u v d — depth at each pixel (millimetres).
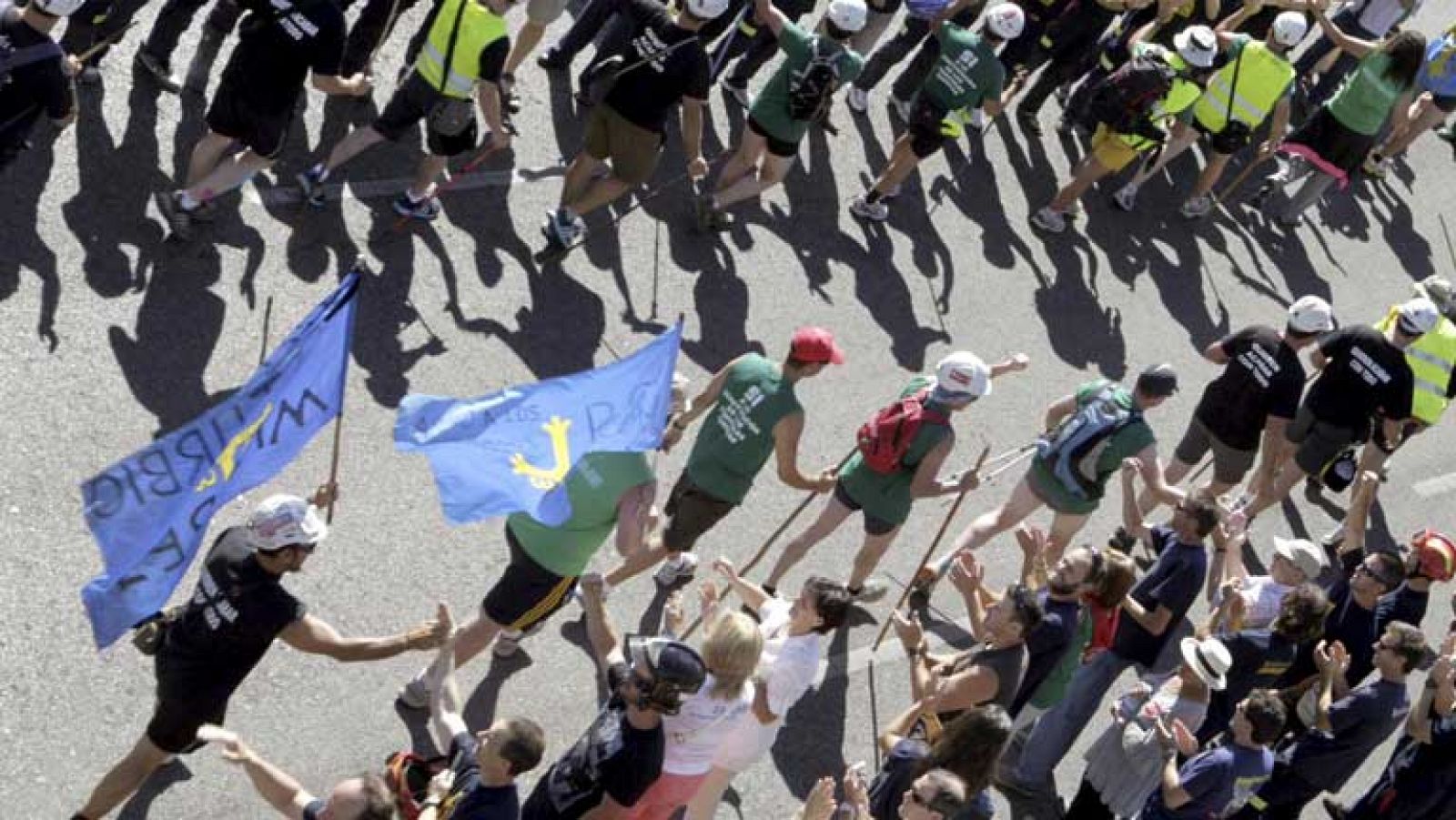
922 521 12609
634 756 8117
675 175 13938
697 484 10492
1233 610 10875
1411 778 11023
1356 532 12836
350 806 7082
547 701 10383
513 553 9477
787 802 10492
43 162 11578
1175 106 15172
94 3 11828
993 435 13578
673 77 12133
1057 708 10773
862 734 11070
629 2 12281
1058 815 11039
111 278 11203
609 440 9250
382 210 12469
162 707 8352
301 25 10820
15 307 10812
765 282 13633
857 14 12742
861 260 14305
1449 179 19250
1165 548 11477
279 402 8547
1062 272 15375
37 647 9414
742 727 9258
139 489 8148
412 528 10820
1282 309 16406
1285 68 15664
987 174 15789
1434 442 15656
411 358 11703
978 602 10281
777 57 15312
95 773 9094
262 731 9555
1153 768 10188
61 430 10367
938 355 13938
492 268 12539
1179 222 16656
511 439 9164
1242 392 12680
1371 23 18078
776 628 9758
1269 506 13562
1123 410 11500
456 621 10445
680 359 12711
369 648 8406
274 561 8117
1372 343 13164
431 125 11875
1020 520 11922
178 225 11398
